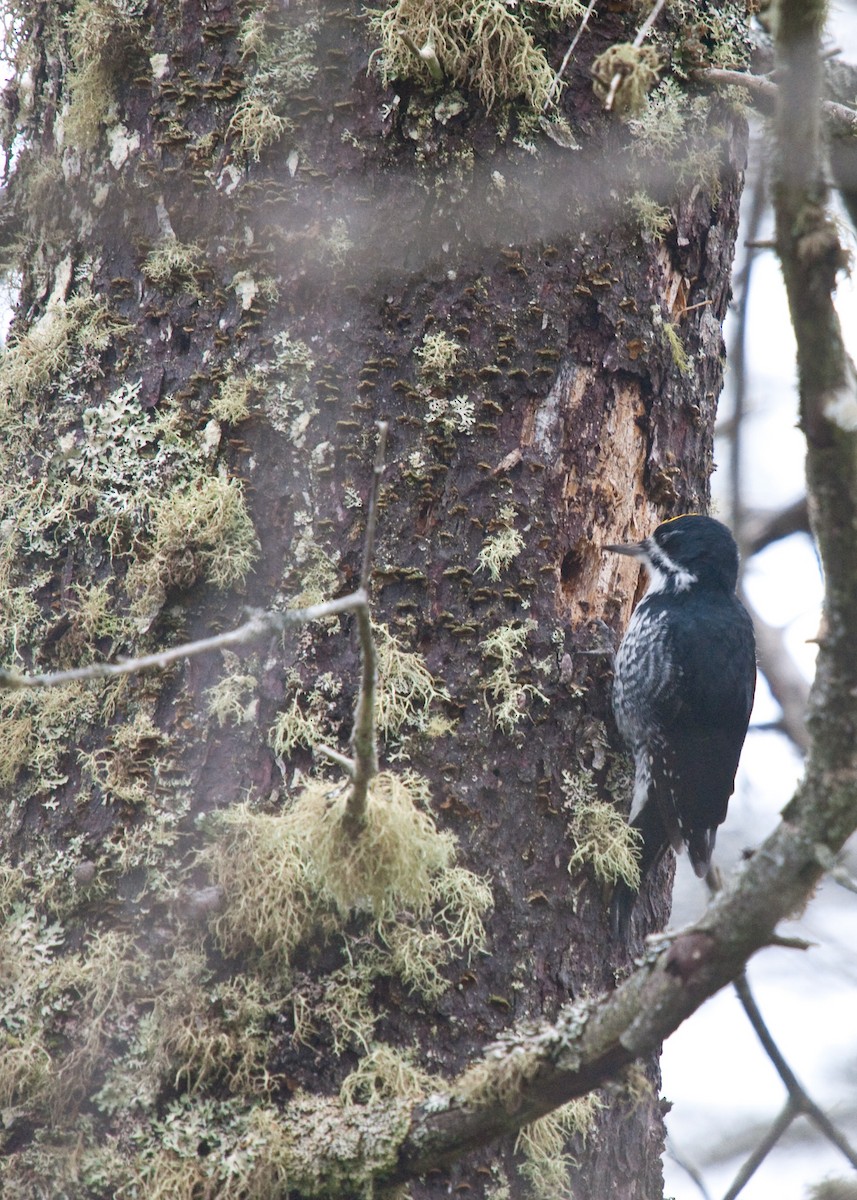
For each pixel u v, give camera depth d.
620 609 8.49
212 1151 6.34
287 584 7.31
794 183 5.14
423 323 7.73
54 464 7.71
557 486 7.99
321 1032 6.60
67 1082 6.52
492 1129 5.95
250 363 7.59
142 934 6.75
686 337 8.80
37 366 7.89
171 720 7.12
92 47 8.11
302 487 7.44
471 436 7.71
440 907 6.98
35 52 8.67
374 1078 6.53
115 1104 6.48
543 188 8.10
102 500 7.54
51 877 6.95
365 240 7.75
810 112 5.12
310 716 7.09
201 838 6.88
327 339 7.62
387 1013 6.73
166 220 7.89
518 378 7.88
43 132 8.49
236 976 6.66
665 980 5.44
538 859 7.46
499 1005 6.99
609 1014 5.60
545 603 7.82
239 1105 6.44
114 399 7.70
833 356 5.12
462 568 7.54
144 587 7.32
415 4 7.84
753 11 9.41
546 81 8.16
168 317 7.75
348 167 7.84
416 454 7.59
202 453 7.49
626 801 8.16
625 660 8.41
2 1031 6.66
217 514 7.33
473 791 7.30
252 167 7.84
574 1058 5.66
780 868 5.28
